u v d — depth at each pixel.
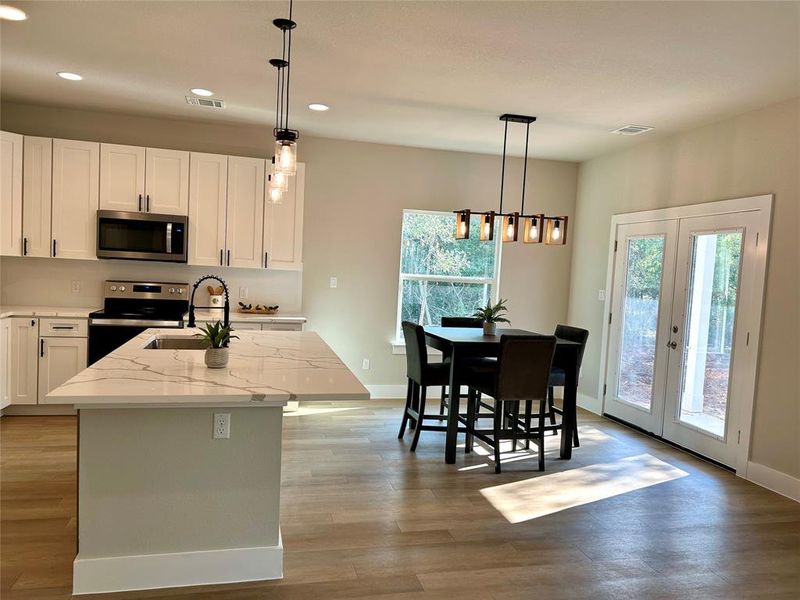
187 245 5.16
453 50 3.24
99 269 5.31
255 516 2.51
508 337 3.94
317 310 5.91
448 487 3.70
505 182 6.30
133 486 2.38
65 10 2.94
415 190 6.06
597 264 6.02
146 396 2.13
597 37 2.96
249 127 5.47
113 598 2.33
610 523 3.27
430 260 6.24
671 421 4.85
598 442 4.86
